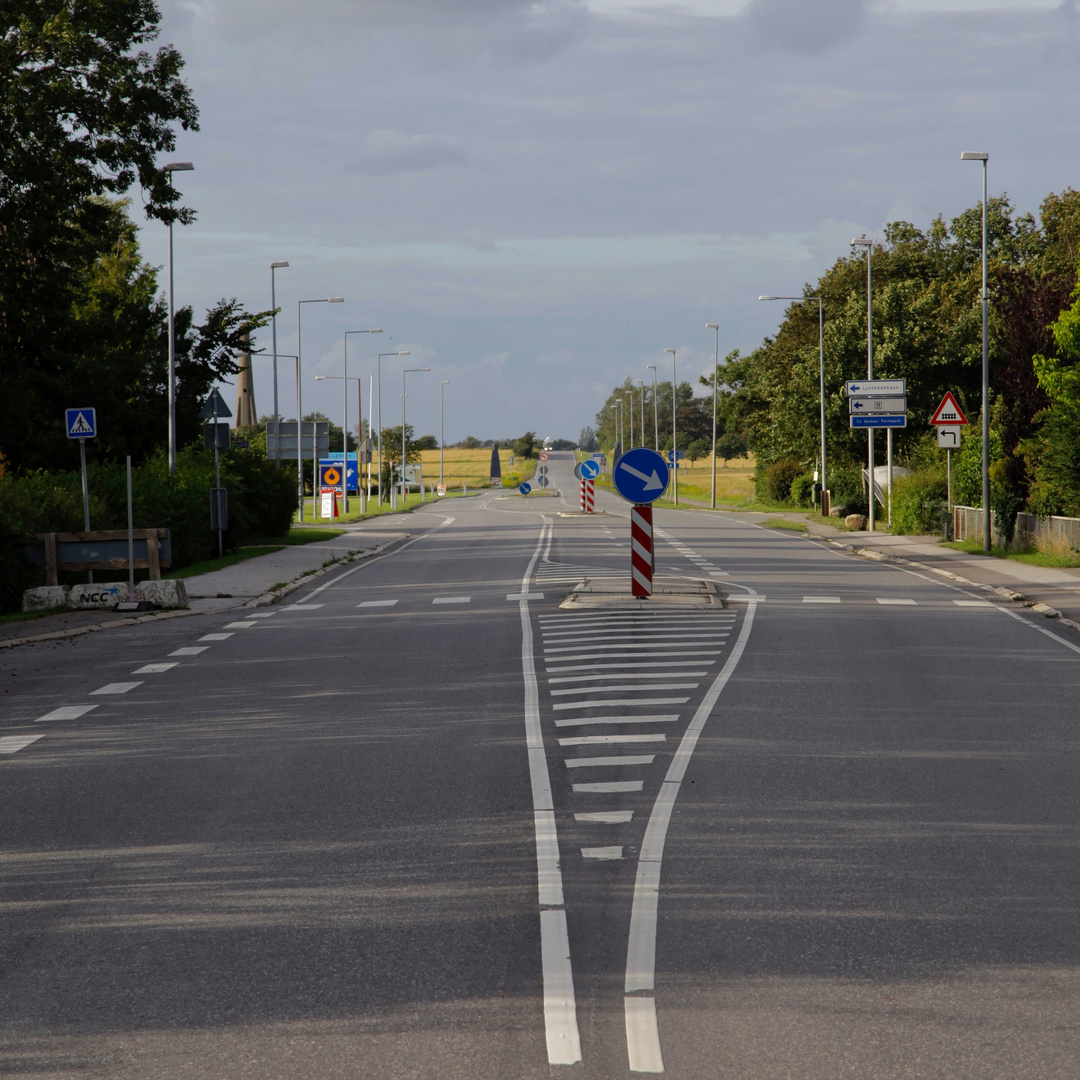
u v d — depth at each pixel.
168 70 41.38
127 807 12.46
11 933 8.93
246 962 8.28
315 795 12.78
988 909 9.16
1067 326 40.81
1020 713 16.92
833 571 41.62
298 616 30.50
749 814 11.82
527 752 14.61
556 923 8.91
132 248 61.66
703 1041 7.02
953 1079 6.57
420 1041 7.06
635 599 31.33
